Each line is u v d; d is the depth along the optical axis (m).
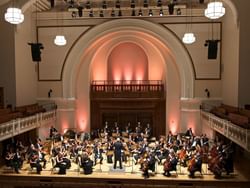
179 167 16.23
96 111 25.03
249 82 18.47
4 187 14.95
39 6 22.36
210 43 18.53
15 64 19.72
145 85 24.69
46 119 21.55
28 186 14.80
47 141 19.86
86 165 15.07
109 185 14.52
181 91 23.17
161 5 20.44
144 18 22.55
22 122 17.36
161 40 22.72
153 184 14.34
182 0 22.12
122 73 25.64
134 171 15.52
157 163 16.64
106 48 25.27
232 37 19.81
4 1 19.08
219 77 22.56
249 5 18.31
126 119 24.97
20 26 20.39
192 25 22.39
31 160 15.52
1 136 14.91
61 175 14.85
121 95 24.70
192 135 20.03
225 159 14.59
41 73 23.66
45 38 23.39
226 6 20.83
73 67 23.48
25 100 21.45
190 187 14.12
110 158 17.02
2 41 19.66
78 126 24.73
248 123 13.55
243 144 13.36
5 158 16.22
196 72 22.73
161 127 24.84
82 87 24.61
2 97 19.88
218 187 13.91
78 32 23.09
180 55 22.78
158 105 24.78
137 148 17.20
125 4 21.69
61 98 23.59
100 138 20.53
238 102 18.61
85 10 22.42
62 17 23.00
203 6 22.02
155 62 25.17
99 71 25.50
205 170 15.61
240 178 14.22
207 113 20.69
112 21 22.56
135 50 25.55
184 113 23.11
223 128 16.69
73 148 17.45
